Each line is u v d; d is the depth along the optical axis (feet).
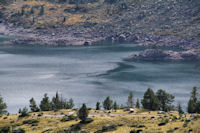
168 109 476.13
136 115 372.99
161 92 481.87
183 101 594.65
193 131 242.17
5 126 354.13
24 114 397.80
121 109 438.40
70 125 332.60
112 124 321.11
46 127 335.47
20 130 321.73
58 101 491.31
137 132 265.34
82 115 342.23
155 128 270.87
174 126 267.59
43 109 465.06
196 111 446.19
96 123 331.36
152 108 442.50
